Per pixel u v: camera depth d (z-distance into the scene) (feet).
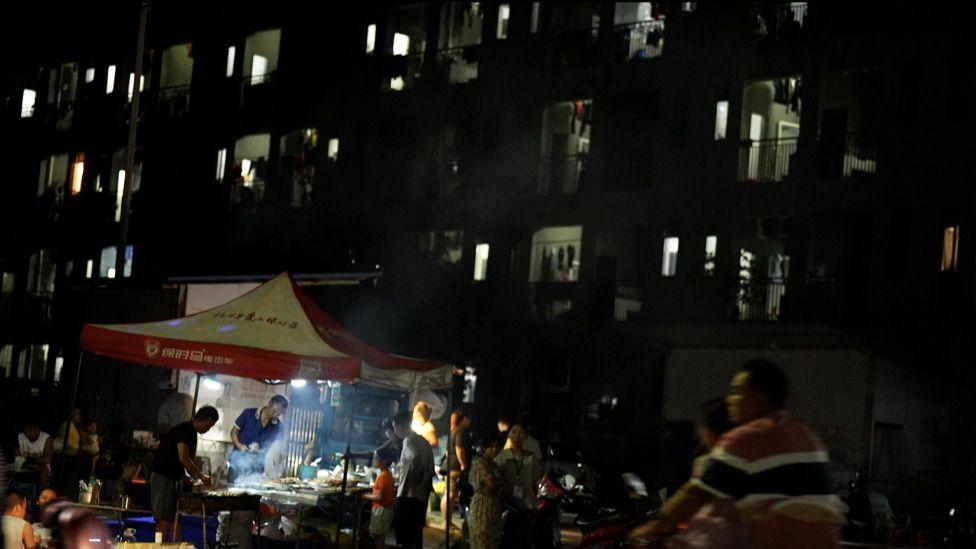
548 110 124.06
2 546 25.13
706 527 21.25
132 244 150.82
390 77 134.21
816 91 105.09
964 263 94.32
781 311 103.91
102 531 29.53
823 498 20.24
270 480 49.80
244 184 143.95
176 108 149.79
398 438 55.06
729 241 108.17
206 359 44.65
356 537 48.98
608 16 119.55
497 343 120.06
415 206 129.18
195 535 45.32
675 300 110.01
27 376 157.58
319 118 138.10
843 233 102.99
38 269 162.50
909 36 100.48
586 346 114.32
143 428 67.62
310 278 65.87
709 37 111.75
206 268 143.64
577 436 109.09
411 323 125.70
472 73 129.90
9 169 166.91
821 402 84.48
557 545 53.31
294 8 141.49
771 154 109.60
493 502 47.32
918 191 98.37
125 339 45.44
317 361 44.57
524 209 121.70
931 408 90.53
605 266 116.78
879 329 98.12
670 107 113.39
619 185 116.78
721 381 88.79
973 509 76.28
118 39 157.48
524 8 125.39
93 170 157.69
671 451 92.12
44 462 57.26
